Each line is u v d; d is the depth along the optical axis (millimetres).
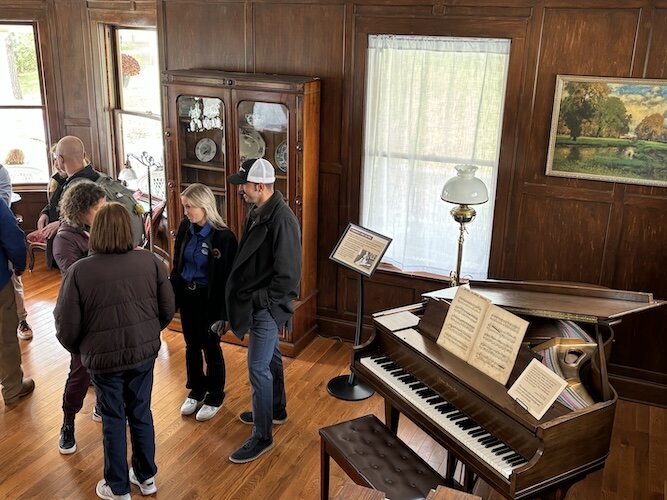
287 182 4293
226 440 3615
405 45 4086
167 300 3014
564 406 2479
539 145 3936
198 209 3473
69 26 5711
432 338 2990
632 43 3604
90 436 3605
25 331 4660
